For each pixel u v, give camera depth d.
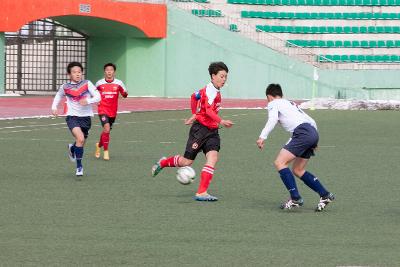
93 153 26.69
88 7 59.38
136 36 63.88
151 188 19.38
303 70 67.12
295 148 16.31
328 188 19.64
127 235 13.77
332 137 33.66
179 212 16.11
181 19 65.00
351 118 45.88
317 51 71.50
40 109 47.16
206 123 17.84
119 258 12.06
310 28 71.75
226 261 11.93
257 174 22.03
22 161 24.16
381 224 15.04
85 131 21.50
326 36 71.81
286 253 12.50
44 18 59.72
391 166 24.06
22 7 57.44
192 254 12.36
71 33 66.81
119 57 64.50
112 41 64.62
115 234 13.84
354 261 12.01
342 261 12.00
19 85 63.84
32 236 13.60
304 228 14.55
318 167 23.72
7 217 15.35
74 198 17.72
